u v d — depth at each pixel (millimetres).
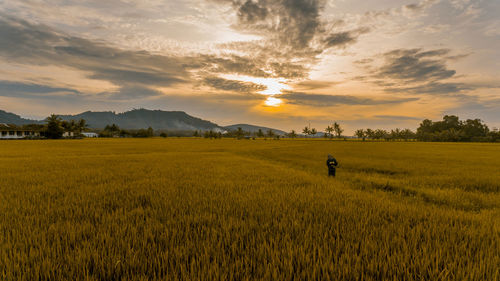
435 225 3615
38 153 23641
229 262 2500
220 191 6555
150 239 3041
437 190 7520
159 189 6637
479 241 3059
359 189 7859
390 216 4215
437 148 42094
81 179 8352
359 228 3500
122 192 6168
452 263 2395
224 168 12562
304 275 2246
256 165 14297
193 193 6160
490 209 5500
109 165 13320
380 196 6613
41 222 3637
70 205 4793
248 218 4043
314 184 8148
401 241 2965
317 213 4375
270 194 6223
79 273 2270
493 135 98562
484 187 8656
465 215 4422
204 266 2281
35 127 97562
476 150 35062
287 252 2641
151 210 4465
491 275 2293
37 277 2180
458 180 9797
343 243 2920
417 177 10641
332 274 2258
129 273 2334
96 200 5285
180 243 2902
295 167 15227
